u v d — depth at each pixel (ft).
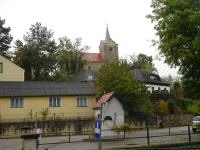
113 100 119.03
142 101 165.89
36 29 266.16
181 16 72.38
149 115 167.43
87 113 169.99
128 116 160.04
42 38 264.11
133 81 165.68
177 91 234.58
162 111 187.62
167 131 131.03
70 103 168.35
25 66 245.24
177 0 73.97
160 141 89.92
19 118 158.20
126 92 162.40
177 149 47.37
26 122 143.43
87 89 174.19
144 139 100.63
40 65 246.68
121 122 118.01
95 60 410.93
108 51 426.92
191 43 72.28
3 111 156.97
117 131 108.68
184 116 193.98
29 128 60.70
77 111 168.55
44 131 143.84
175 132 122.62
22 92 162.30
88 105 170.91
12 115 157.99
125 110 161.38
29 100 161.89
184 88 83.61
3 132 140.15
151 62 343.46
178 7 74.54
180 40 72.59
